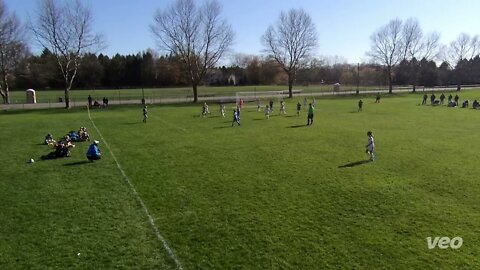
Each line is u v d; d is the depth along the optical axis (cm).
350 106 6041
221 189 1769
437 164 2164
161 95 9281
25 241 1257
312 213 1461
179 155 2494
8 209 1541
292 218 1416
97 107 6197
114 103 6969
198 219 1423
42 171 2114
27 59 8394
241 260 1125
